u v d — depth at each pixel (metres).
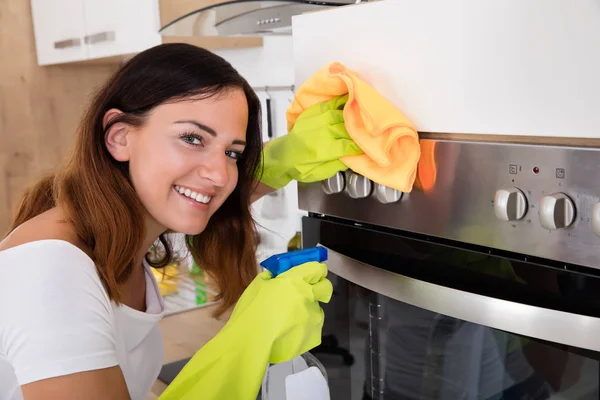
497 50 0.67
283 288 0.73
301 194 1.00
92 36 1.87
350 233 0.92
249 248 1.02
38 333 0.63
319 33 0.91
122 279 0.81
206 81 0.73
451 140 0.74
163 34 1.52
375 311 0.89
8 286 0.66
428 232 0.78
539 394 0.68
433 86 0.75
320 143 0.85
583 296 0.63
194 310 1.72
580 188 0.61
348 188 0.87
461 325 0.76
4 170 2.20
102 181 0.76
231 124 0.75
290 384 0.75
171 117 0.73
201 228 0.79
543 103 0.63
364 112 0.77
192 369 0.73
